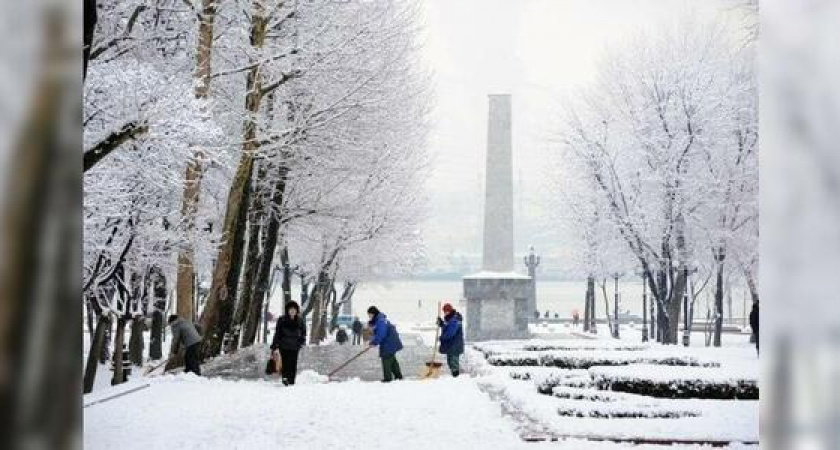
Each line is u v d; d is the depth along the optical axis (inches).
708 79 1337.4
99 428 453.4
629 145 1392.7
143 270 899.4
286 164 1011.3
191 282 901.2
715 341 1391.5
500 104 1957.4
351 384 693.9
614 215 1396.4
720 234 1323.8
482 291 1905.8
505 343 1257.4
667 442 413.7
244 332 1173.1
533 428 458.9
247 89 887.1
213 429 458.9
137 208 738.2
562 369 751.7
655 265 1438.2
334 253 1353.3
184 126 584.4
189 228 884.6
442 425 472.4
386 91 943.0
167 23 774.5
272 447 408.8
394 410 531.8
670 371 610.2
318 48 844.0
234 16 868.0
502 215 1940.2
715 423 459.8
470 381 707.4
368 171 1083.9
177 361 848.9
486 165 1957.4
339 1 861.2
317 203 1118.4
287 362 690.2
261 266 1137.4
